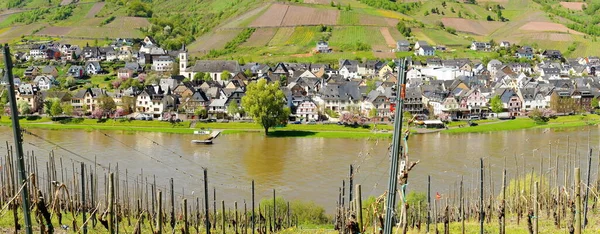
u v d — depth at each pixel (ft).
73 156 523.70
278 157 545.44
